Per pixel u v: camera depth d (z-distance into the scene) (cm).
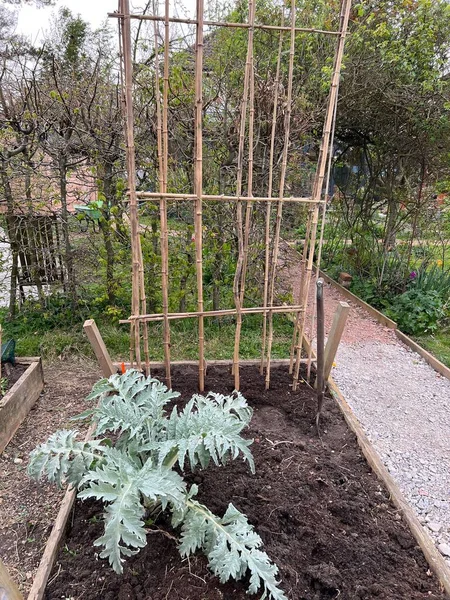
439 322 543
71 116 416
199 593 162
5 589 124
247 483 216
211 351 427
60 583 169
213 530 169
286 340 457
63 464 182
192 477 217
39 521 232
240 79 430
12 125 427
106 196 442
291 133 421
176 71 382
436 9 458
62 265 473
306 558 181
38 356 392
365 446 254
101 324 470
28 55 459
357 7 484
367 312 578
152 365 334
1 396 305
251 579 152
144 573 171
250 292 471
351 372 421
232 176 440
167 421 210
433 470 292
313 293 639
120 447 204
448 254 696
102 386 226
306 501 209
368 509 210
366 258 670
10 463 276
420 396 385
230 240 457
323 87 473
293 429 272
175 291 456
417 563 184
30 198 441
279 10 470
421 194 580
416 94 476
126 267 463
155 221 443
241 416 221
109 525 148
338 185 726
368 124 571
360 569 178
